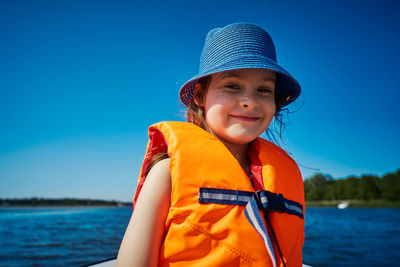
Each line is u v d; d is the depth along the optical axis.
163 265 1.13
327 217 38.09
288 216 1.34
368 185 78.94
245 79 1.39
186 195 1.16
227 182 1.21
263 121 1.43
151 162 1.42
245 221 1.15
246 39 1.44
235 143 1.54
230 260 1.07
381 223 28.72
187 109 1.75
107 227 22.19
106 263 2.58
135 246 1.11
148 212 1.17
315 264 10.99
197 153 1.25
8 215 38.62
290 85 1.74
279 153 1.69
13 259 10.66
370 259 11.81
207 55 1.56
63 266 9.63
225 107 1.38
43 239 15.59
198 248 1.09
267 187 1.39
